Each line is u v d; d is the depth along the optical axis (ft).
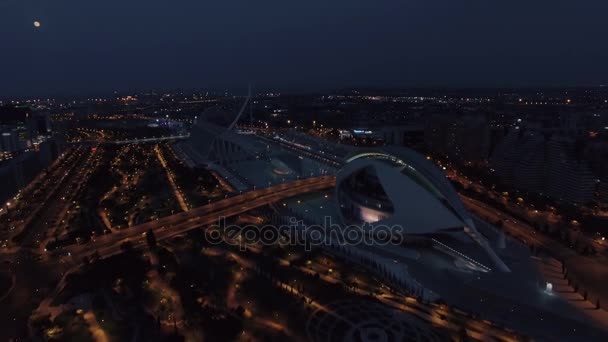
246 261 418.72
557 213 540.93
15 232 529.86
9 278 398.01
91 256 428.15
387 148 496.64
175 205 604.90
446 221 433.89
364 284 370.12
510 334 294.25
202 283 369.09
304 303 338.54
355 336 292.20
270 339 294.25
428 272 384.88
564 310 322.14
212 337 298.76
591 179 573.74
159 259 418.51
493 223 508.12
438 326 306.14
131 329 314.14
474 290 352.69
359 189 517.14
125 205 608.60
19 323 325.21
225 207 574.56
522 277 373.40
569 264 402.72
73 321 326.03
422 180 445.37
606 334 292.20
